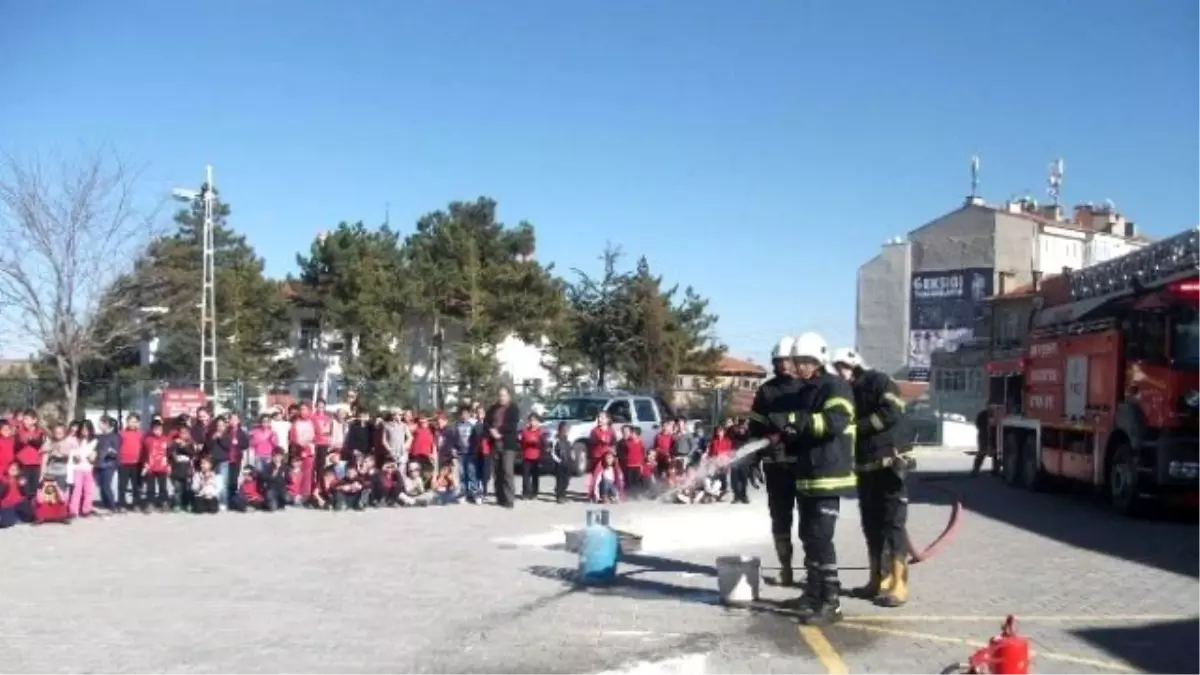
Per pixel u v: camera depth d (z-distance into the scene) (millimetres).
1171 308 16578
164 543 13906
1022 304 52969
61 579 11008
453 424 21328
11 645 8047
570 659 7684
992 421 25625
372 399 35094
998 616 9391
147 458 18047
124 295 38031
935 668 7539
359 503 18656
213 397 29219
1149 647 8273
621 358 51594
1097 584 11125
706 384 52875
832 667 7531
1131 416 17266
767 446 10328
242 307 47344
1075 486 22188
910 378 65125
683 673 7395
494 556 12695
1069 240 66250
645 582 10891
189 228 48844
